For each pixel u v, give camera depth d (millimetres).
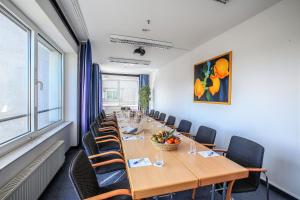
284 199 2094
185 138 2424
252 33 2621
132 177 1243
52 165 2322
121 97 9258
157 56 5188
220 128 3307
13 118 1967
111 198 1424
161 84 7078
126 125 3439
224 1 2213
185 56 4832
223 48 3264
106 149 2781
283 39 2160
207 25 2963
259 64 2492
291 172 2064
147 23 2932
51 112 3354
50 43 2990
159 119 5172
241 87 2811
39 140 2236
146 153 1756
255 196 2145
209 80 3623
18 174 1646
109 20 2844
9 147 1769
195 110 4238
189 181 1200
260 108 2469
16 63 2047
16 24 2035
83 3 2348
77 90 4059
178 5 2354
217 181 1284
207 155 1710
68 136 3785
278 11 2229
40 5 1897
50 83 3293
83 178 1308
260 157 1608
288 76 2102
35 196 1797
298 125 1992
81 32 3521
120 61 5914
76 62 3963
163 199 2039
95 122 3498
